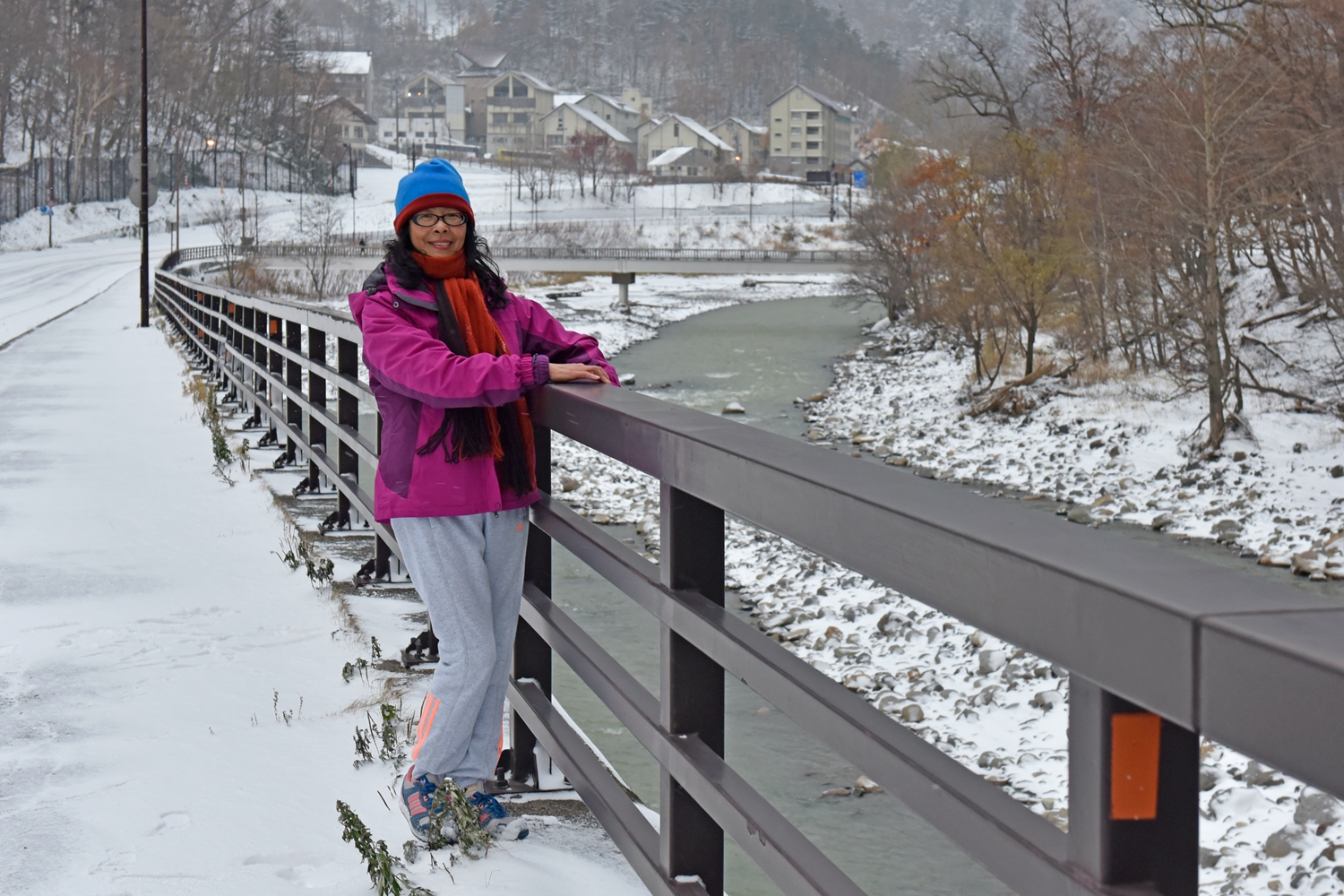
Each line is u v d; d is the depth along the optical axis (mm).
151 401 12820
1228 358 23531
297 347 7742
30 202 106562
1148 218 26094
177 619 4762
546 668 3133
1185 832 1071
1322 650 805
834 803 7520
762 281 90938
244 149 133250
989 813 1225
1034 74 46281
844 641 11305
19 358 19250
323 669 4152
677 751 2105
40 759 3314
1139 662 955
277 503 6957
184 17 138375
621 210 139500
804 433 28750
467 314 2676
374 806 3014
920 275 45469
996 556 1135
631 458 2250
